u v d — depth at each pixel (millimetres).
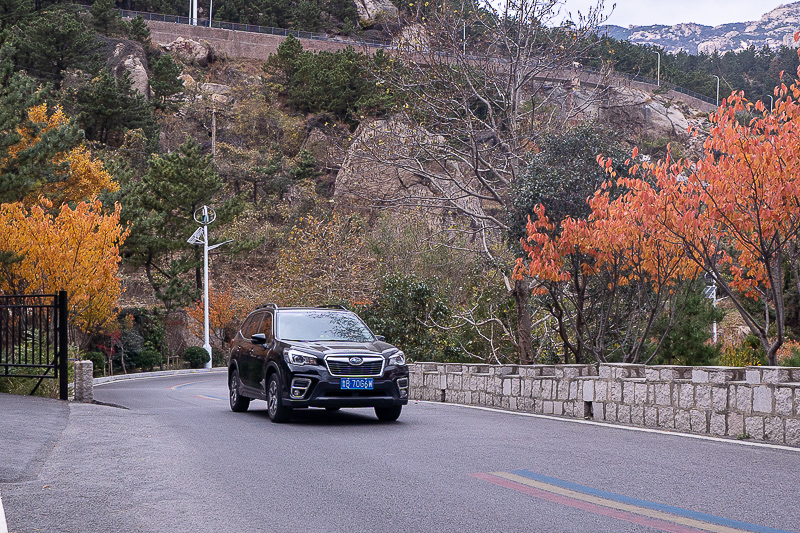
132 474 7203
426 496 6133
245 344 14016
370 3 101938
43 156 28000
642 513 5461
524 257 17531
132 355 43375
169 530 5117
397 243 34594
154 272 57344
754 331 12797
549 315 22969
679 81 109375
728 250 15844
